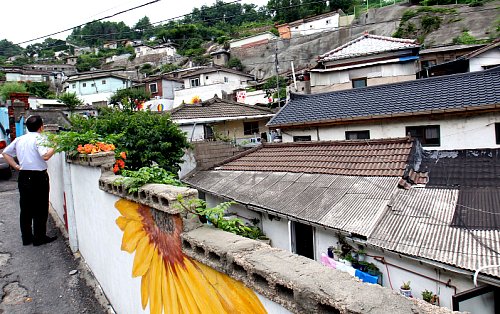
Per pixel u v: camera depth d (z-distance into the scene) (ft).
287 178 30.17
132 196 9.74
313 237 23.48
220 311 6.29
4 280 14.56
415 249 16.44
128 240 10.65
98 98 141.79
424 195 22.09
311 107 50.08
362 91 48.78
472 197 21.06
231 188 31.32
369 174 26.20
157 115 29.19
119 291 11.74
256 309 5.33
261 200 26.68
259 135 65.31
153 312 9.15
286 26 158.20
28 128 17.42
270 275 4.85
